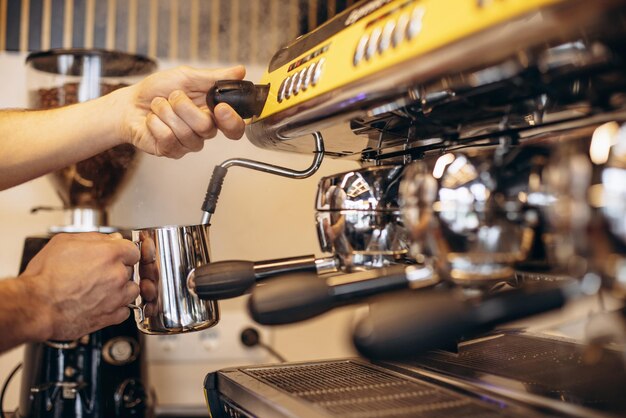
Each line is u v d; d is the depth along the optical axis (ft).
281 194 4.35
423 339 1.46
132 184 4.19
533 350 2.29
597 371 1.97
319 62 1.88
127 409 3.29
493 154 1.57
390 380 2.07
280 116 2.05
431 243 1.59
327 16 4.33
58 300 2.38
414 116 1.80
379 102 1.62
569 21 1.15
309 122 1.89
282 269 2.09
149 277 2.34
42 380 3.19
